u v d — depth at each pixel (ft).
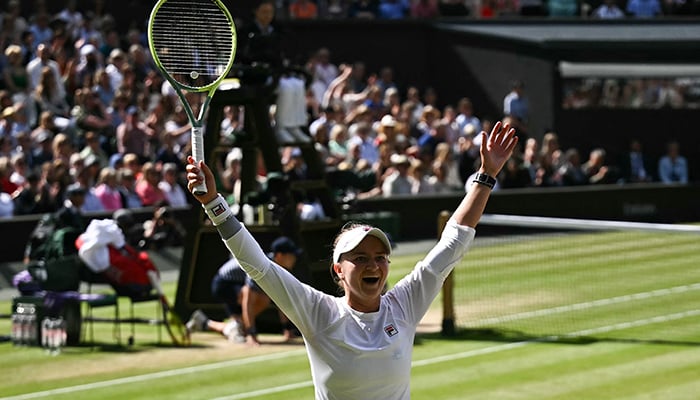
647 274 90.22
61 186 91.86
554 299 79.56
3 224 89.40
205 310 71.36
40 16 115.75
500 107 138.10
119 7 129.18
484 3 148.56
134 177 97.09
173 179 99.25
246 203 70.03
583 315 73.72
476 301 78.74
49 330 64.28
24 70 106.32
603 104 137.49
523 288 83.76
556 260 97.04
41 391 54.29
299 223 69.31
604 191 120.88
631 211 122.83
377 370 25.31
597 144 137.59
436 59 140.67
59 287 64.59
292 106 72.43
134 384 55.57
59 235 65.72
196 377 56.95
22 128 99.55
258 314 69.26
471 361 60.44
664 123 138.62
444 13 142.92
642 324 70.64
